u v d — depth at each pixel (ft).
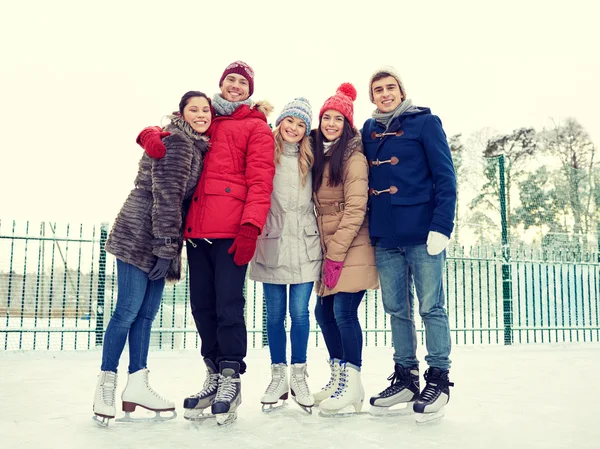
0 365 18.11
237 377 9.37
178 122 9.79
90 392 12.47
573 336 40.22
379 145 10.68
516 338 38.99
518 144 88.22
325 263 10.61
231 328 9.44
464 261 31.07
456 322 30.25
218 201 9.74
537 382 14.74
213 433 8.43
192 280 10.14
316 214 11.35
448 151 10.31
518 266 32.09
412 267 10.20
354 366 10.16
